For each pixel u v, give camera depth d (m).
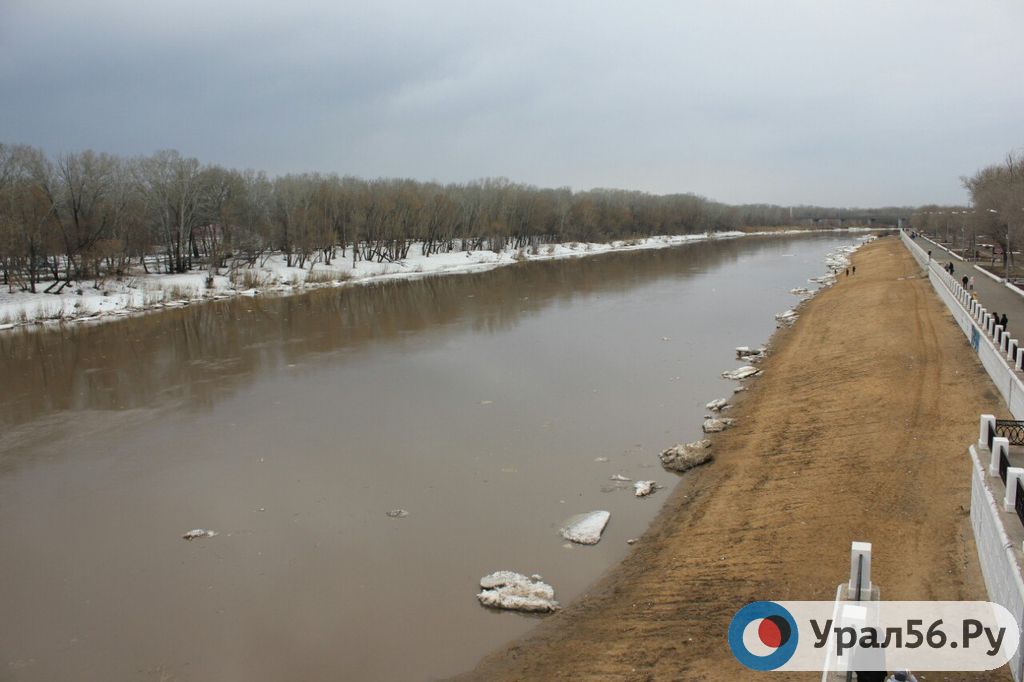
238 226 83.75
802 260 105.38
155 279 72.50
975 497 14.91
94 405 33.06
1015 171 87.06
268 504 21.39
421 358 40.59
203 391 34.97
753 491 20.03
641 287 72.00
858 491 18.38
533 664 13.61
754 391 30.98
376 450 25.58
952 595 12.91
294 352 43.62
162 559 18.36
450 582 16.77
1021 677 9.84
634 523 19.44
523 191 130.00
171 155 78.75
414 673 13.66
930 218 147.75
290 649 14.53
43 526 20.50
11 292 61.47
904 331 36.41
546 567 17.31
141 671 14.05
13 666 14.30
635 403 30.44
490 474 23.08
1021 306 42.09
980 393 24.73
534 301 63.09
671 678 12.23
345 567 17.59
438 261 100.06
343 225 93.38
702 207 195.38
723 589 15.05
